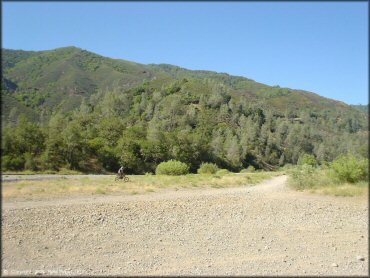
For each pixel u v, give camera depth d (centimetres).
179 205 1441
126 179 2650
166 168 3716
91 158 4631
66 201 1488
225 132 8638
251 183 2720
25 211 1214
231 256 845
